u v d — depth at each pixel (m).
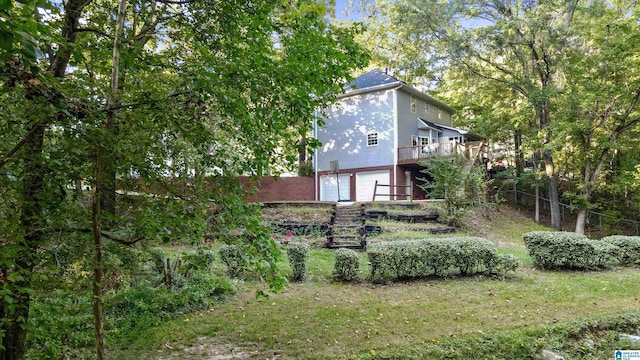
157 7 4.45
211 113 3.24
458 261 8.11
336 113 22.66
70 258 2.62
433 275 8.23
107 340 4.69
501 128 23.58
